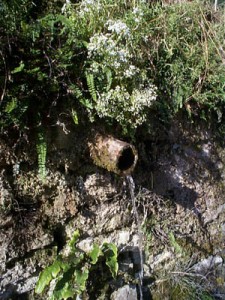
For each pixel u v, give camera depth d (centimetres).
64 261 84
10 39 67
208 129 108
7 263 78
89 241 89
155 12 97
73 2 87
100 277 91
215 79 100
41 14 79
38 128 73
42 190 79
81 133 81
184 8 102
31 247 80
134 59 86
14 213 77
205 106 103
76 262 85
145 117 89
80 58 77
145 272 100
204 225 112
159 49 94
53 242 83
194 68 98
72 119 79
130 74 78
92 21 79
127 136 88
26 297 82
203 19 107
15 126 72
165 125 97
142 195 95
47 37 72
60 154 80
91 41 75
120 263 95
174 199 103
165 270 104
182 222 106
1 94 69
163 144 98
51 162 79
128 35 79
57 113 77
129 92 82
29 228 79
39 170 73
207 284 113
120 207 92
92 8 79
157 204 99
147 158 95
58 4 83
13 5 68
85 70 77
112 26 77
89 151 82
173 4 103
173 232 104
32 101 73
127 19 83
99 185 87
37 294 83
